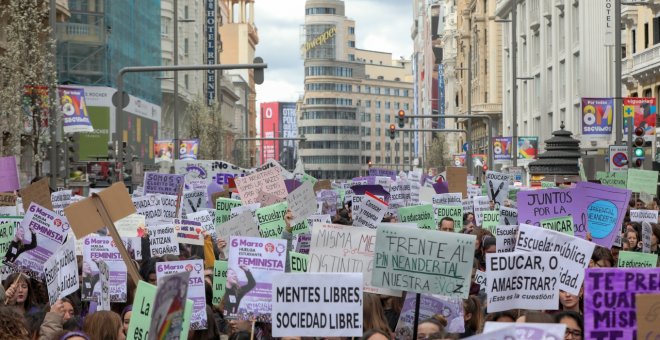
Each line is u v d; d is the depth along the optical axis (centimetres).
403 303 1252
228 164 3519
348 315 982
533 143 6981
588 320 834
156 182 2348
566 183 2870
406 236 1065
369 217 1862
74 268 1271
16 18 3941
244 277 1184
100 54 7062
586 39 7100
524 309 1087
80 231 1274
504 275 1080
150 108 8738
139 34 8381
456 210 2333
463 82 13812
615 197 1590
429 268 1059
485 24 12125
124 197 1289
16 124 3947
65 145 4066
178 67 3509
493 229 2139
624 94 6812
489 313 1109
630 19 6384
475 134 12938
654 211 2177
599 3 6981
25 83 3916
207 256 1756
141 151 8269
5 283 1288
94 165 4319
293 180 2556
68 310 1173
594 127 4284
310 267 1218
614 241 1708
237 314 1182
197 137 10144
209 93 14100
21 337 874
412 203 2831
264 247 1189
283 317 984
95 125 7038
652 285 832
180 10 12238
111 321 1029
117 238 1244
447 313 1167
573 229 1562
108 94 7069
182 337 814
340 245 1217
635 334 834
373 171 4181
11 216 1585
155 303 668
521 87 9619
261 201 2070
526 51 9388
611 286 834
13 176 2033
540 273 1083
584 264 1151
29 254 1415
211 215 2167
